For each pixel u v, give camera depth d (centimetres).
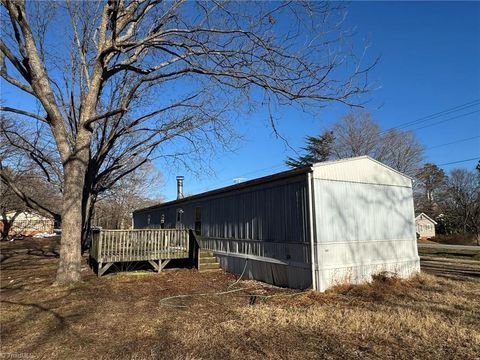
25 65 969
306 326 580
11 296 849
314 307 702
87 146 1023
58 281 965
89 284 991
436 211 5028
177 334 544
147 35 1043
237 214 1195
